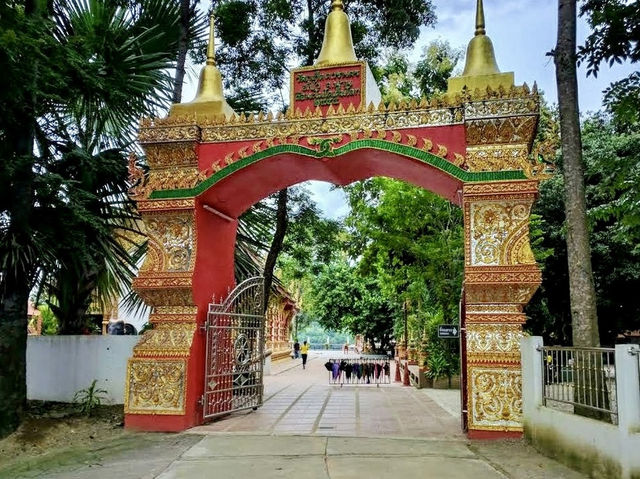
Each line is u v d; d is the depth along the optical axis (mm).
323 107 8531
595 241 16250
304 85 8703
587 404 6082
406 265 16578
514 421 7242
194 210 8508
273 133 8406
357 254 18438
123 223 9961
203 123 8688
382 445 7020
